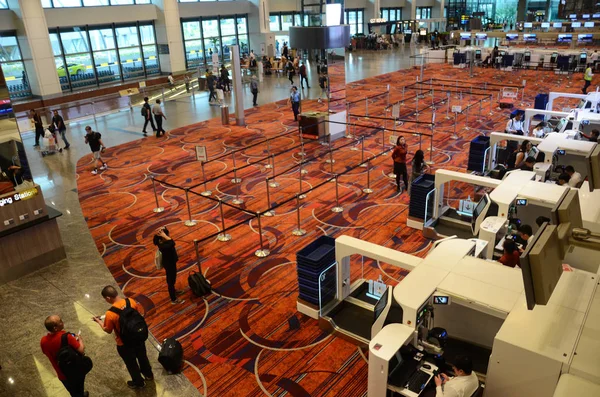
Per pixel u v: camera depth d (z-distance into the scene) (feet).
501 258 19.86
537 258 6.96
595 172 10.94
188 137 51.62
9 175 24.86
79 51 76.59
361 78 84.64
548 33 107.55
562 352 12.19
